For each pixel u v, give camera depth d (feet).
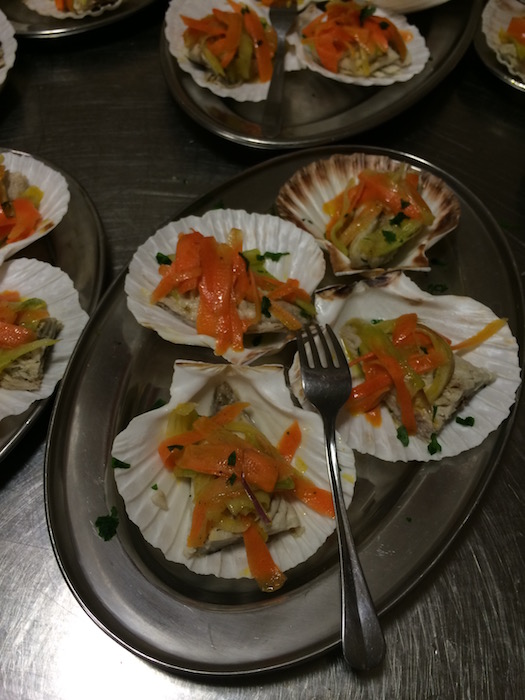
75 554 0.88
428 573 0.85
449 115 1.41
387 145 1.36
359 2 1.47
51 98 1.52
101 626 0.82
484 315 1.05
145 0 1.59
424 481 0.94
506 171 1.32
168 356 1.08
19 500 1.02
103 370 1.05
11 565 0.97
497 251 1.14
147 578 0.87
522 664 0.86
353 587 0.78
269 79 1.41
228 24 1.36
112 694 0.88
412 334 1.02
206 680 0.87
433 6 1.49
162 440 0.97
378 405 1.03
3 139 1.46
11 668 0.90
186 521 0.94
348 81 1.40
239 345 1.05
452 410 0.97
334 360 1.00
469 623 0.89
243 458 0.90
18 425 1.01
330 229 1.19
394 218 1.14
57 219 1.21
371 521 0.92
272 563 0.86
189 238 1.10
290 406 0.96
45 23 1.57
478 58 1.47
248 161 1.38
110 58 1.58
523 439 1.01
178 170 1.38
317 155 1.26
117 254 1.26
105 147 1.43
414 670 0.86
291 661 0.78
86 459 0.97
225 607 0.84
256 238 1.17
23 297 1.14
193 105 1.36
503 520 0.95
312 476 0.96
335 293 1.06
